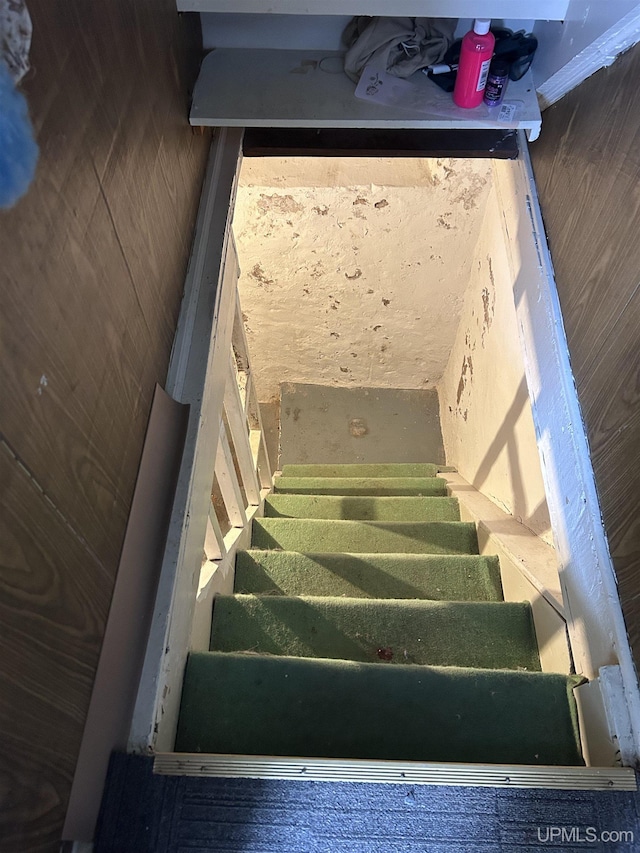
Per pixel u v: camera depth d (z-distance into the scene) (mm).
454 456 3398
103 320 843
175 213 1301
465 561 1856
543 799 907
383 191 2553
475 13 1340
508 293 2271
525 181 1647
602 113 1188
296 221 2725
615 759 985
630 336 1015
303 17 1562
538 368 1484
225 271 1527
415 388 3861
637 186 996
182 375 1307
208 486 1377
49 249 655
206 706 1134
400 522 2227
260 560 1860
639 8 1037
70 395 725
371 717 1131
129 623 955
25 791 631
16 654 602
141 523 1021
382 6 1308
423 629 1505
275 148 1709
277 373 3803
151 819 867
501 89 1478
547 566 1588
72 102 713
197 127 1538
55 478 688
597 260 1175
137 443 1018
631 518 1020
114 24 880
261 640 1479
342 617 1511
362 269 2984
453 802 900
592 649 1143
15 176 569
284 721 1126
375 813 890
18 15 573
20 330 589
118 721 915
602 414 1140
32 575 633
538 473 1896
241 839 866
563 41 1346
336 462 3707
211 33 1574
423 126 1478
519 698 1151
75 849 784
